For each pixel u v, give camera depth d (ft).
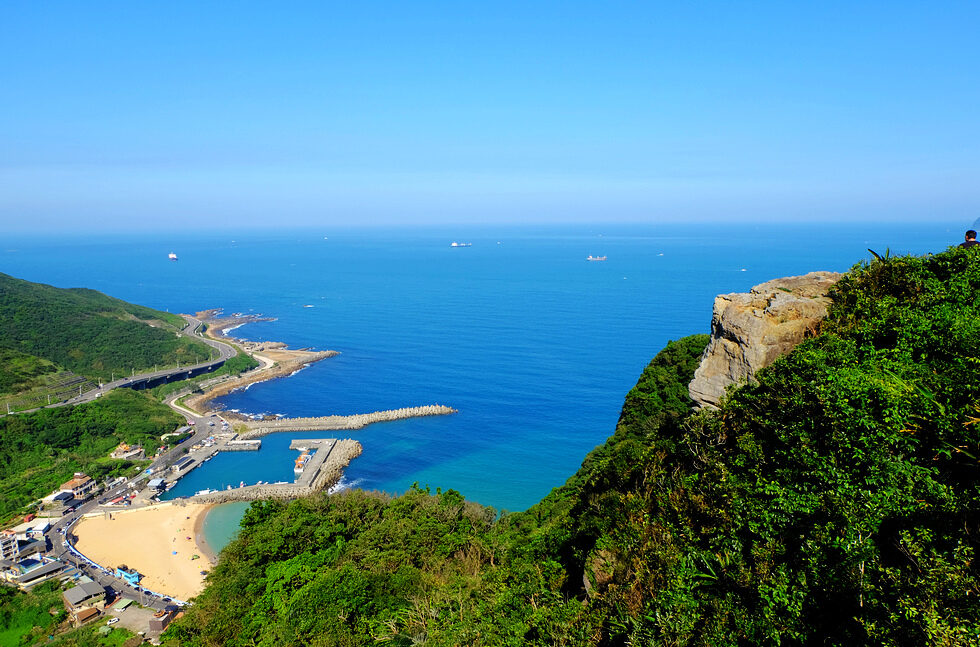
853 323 71.00
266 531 160.76
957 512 43.06
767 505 55.06
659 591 55.52
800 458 55.57
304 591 122.83
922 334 62.95
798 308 77.77
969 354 57.67
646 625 54.03
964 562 40.19
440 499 181.57
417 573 128.88
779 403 62.18
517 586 94.53
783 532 52.54
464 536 153.38
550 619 72.18
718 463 63.41
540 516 142.82
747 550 54.49
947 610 38.01
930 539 43.09
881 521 46.14
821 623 44.83
